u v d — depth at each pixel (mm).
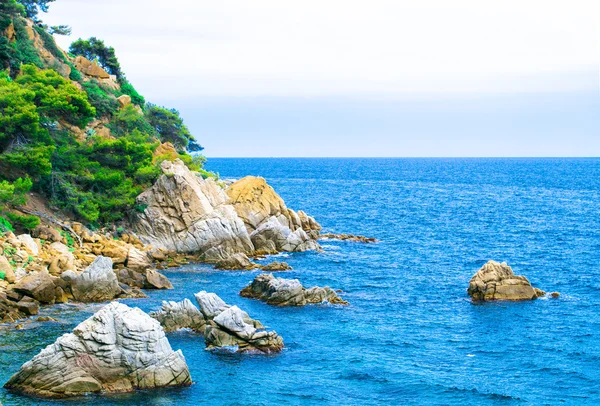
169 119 121812
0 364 41500
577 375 45719
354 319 57719
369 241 104125
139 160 86312
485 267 67062
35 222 67875
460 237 110812
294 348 49219
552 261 88188
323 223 129000
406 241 105562
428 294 68062
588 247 99875
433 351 49969
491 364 47562
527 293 65812
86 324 38906
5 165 72938
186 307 51531
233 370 44000
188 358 45531
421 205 167375
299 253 89625
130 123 101188
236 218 85375
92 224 78438
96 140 83875
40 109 76750
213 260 79812
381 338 52531
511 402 41188
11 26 90312
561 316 59750
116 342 39125
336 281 73500
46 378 37812
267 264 80000
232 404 38688
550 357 49125
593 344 52094
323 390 41781
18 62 89062
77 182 80562
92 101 97938
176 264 77375
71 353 38312
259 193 96250
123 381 39094
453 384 43531
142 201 82688
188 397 39156
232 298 62969
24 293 54625
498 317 59219
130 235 79938
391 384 43219
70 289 57688
